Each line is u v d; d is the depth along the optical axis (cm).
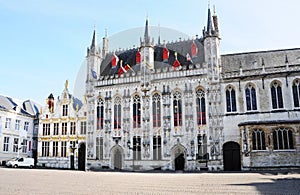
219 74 5175
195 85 5212
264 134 4525
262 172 3919
